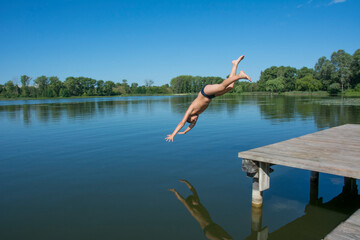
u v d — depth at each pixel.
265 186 6.46
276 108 33.00
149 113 30.61
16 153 12.10
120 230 5.44
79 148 12.98
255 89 121.88
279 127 18.00
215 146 12.98
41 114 30.95
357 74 71.94
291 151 6.46
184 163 10.22
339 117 22.30
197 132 16.95
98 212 6.26
